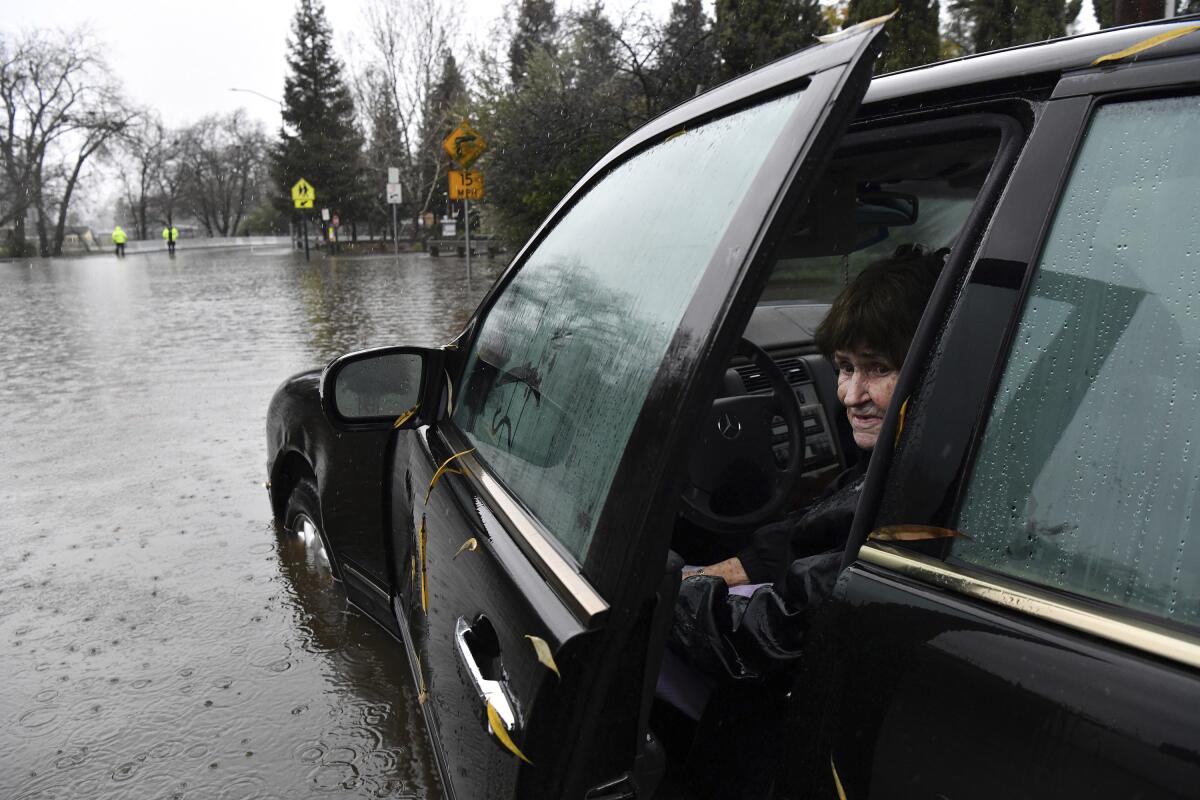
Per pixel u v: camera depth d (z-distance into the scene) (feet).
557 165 50.65
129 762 9.06
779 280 10.68
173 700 10.17
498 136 56.70
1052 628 2.97
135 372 33.32
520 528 4.84
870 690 3.39
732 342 3.69
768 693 5.06
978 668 3.07
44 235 215.92
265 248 229.25
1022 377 3.43
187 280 94.53
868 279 5.31
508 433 5.77
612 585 3.80
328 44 199.41
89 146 223.10
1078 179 3.53
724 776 5.21
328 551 11.12
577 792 3.97
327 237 166.30
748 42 42.80
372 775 8.83
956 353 3.64
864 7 34.78
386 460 8.59
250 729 9.60
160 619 12.17
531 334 6.09
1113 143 3.49
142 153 267.59
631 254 5.09
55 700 10.20
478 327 7.25
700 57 44.45
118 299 69.46
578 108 49.57
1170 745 2.55
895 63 33.78
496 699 4.39
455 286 76.59
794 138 3.80
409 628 7.35
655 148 5.65
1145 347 3.17
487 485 5.60
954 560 3.37
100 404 27.32
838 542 5.30
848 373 5.54
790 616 4.69
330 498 10.48
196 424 24.32
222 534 15.42
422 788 8.64
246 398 27.96
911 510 3.57
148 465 20.12
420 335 43.78
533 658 4.09
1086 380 3.27
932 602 3.31
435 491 6.29
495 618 4.64
